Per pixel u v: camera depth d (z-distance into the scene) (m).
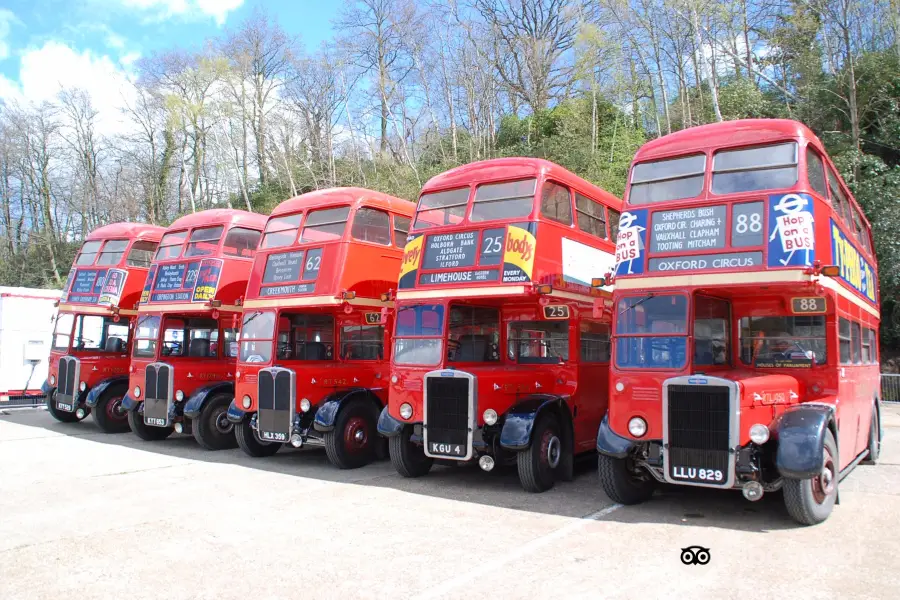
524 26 36.06
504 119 33.12
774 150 7.40
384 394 12.22
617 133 28.89
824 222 7.55
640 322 7.78
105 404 15.82
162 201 42.31
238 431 12.59
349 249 11.41
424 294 10.12
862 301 10.34
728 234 7.38
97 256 16.97
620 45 28.94
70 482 10.17
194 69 39.31
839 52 24.72
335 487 9.73
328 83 37.91
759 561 5.85
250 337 12.27
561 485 9.73
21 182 43.44
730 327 8.55
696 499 8.42
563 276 10.04
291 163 37.41
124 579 5.83
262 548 6.67
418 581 5.59
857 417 9.22
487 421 9.25
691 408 7.15
